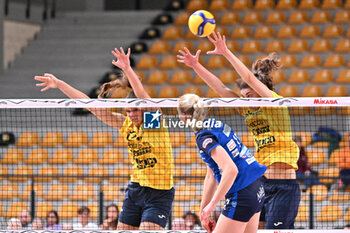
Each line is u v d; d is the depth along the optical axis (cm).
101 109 1057
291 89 2527
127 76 985
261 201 852
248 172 838
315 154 2062
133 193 1019
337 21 2973
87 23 3250
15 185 2078
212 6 3200
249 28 2986
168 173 1004
